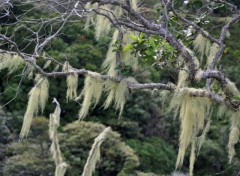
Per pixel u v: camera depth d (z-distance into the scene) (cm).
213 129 1891
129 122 2423
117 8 701
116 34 706
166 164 2356
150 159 2342
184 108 642
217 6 731
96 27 711
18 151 2075
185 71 623
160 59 625
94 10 626
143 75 1988
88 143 2205
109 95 677
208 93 634
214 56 669
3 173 2017
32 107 729
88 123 2242
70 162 2128
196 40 692
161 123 2498
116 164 2194
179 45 622
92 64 1831
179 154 671
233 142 652
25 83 2031
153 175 2138
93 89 684
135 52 636
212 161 2131
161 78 2028
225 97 629
